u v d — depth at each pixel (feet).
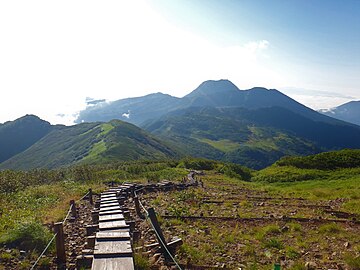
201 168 179.73
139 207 49.67
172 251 32.86
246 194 82.28
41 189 81.25
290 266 30.22
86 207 58.59
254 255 33.24
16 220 46.01
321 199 74.02
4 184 82.64
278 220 49.67
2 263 28.63
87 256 28.89
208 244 36.27
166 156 652.48
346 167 125.18
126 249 23.26
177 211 53.62
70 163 586.86
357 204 63.77
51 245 33.12
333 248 36.63
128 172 140.26
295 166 137.49
